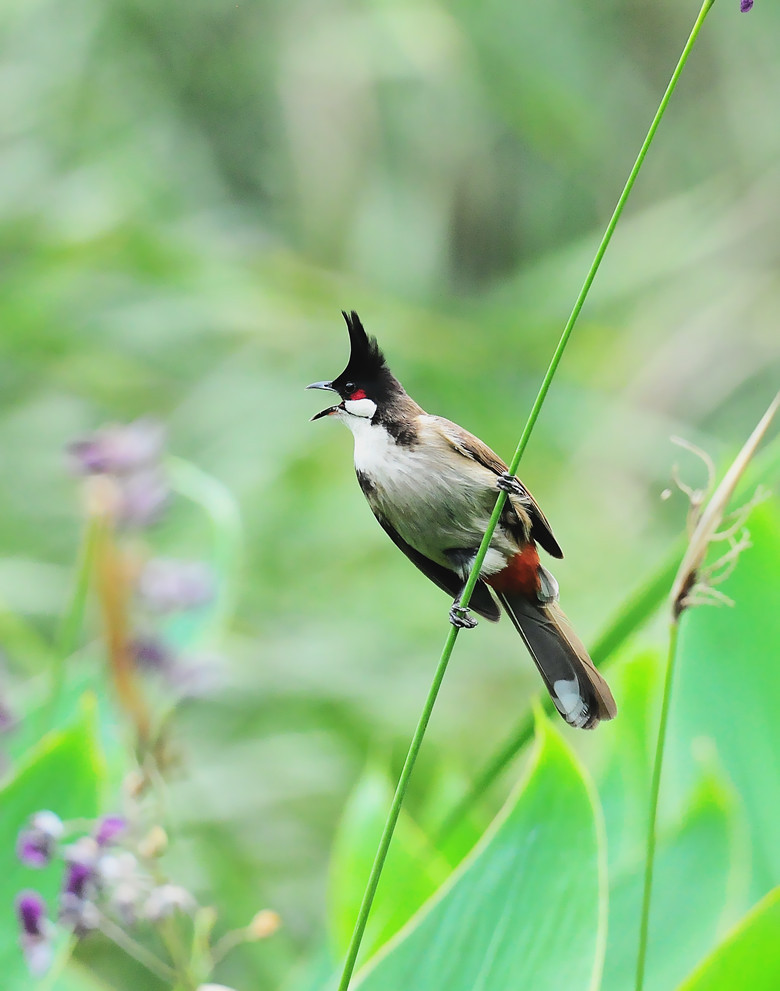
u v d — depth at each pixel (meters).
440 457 5.25
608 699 4.89
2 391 11.31
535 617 5.13
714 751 5.93
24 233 11.48
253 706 9.73
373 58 13.03
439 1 13.10
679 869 5.30
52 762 5.19
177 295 11.48
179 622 6.15
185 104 13.34
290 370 11.60
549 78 13.36
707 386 12.84
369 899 3.84
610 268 12.86
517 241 14.59
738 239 13.77
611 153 14.68
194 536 8.57
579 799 4.50
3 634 8.13
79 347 11.45
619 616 5.00
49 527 10.53
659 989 5.07
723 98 14.81
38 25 12.59
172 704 4.91
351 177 13.55
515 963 4.38
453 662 10.76
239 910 8.57
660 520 12.06
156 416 11.05
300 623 10.52
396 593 11.03
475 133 14.02
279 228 13.43
